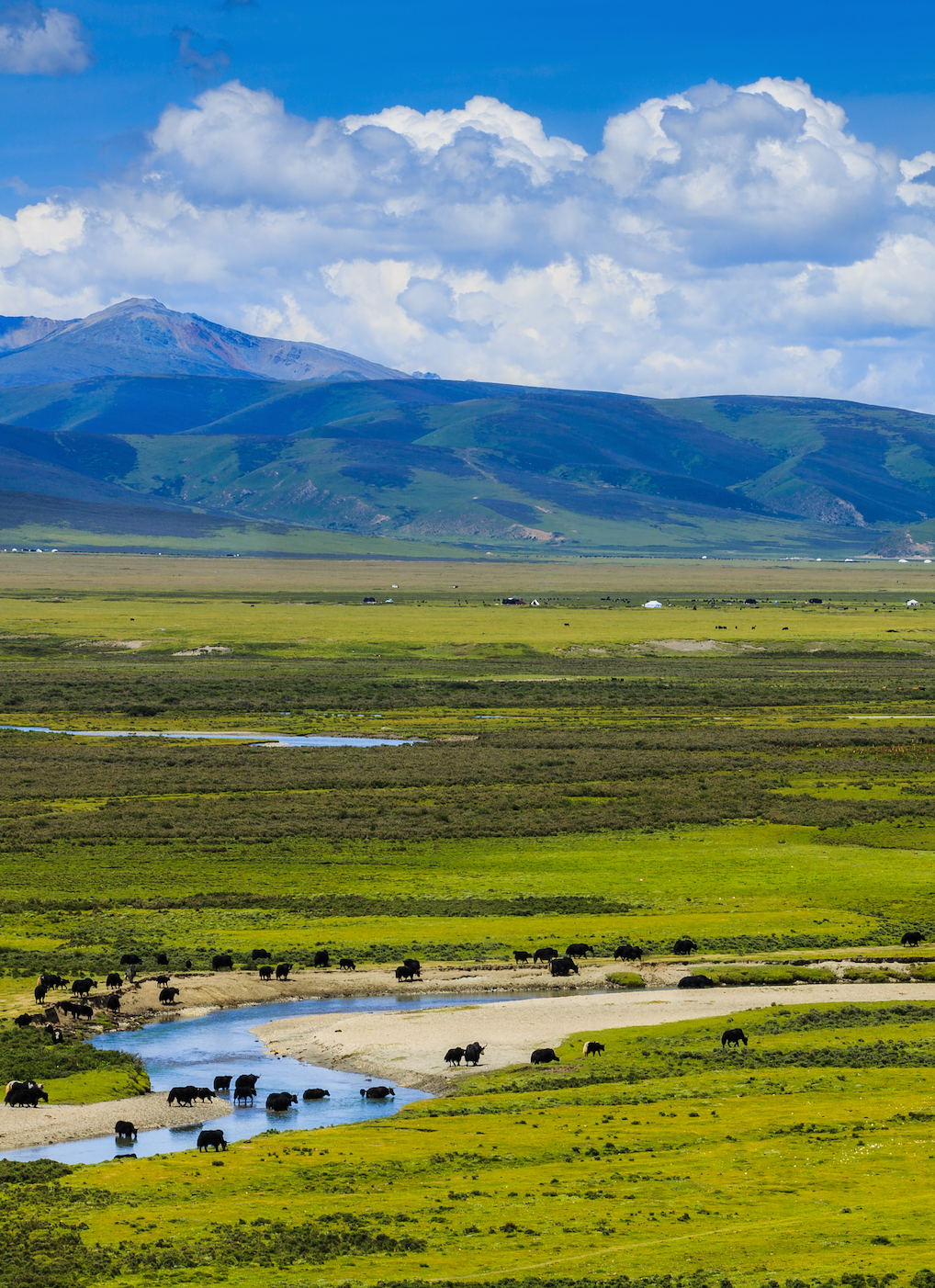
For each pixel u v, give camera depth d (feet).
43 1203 254.06
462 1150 280.92
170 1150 297.12
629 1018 404.57
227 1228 237.04
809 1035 376.27
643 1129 291.38
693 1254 215.51
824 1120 292.20
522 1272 210.59
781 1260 211.00
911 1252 211.61
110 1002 423.23
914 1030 380.17
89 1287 209.97
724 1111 303.89
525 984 454.40
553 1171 265.54
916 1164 260.01
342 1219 241.14
